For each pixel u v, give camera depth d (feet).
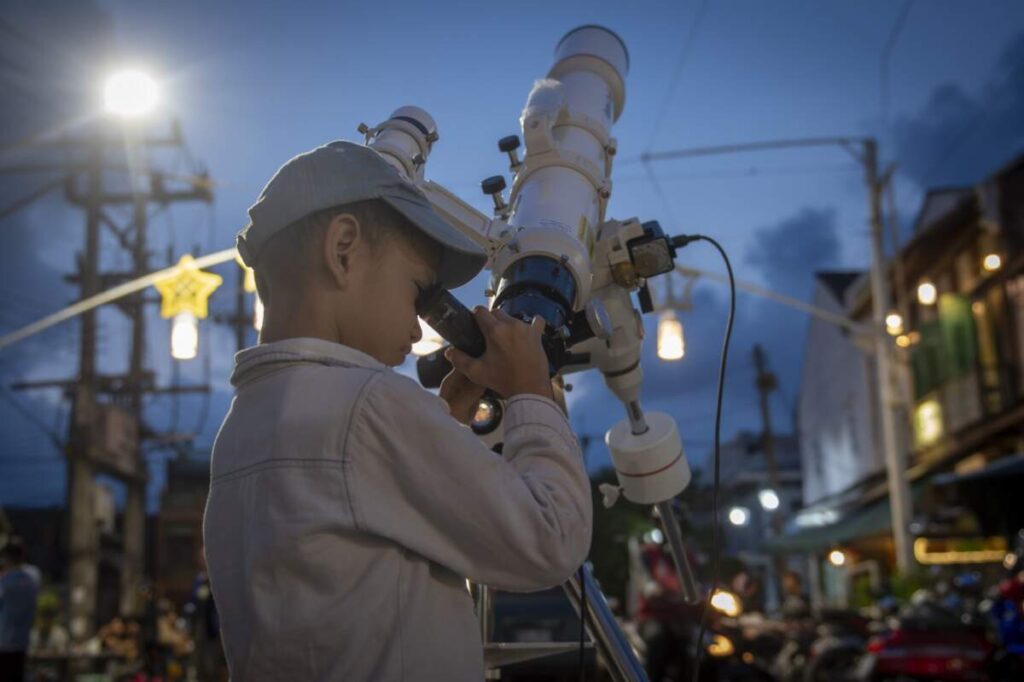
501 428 5.99
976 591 39.04
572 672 22.17
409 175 7.05
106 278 79.66
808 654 42.06
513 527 4.67
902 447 61.72
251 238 5.32
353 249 5.12
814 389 126.31
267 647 4.56
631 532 25.12
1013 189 71.00
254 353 5.11
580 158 7.31
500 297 6.38
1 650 27.66
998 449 76.07
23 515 133.69
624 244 7.16
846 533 80.89
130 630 46.91
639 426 7.30
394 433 4.71
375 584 4.61
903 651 31.83
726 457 168.45
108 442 79.41
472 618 5.00
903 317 62.90
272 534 4.63
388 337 5.17
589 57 8.55
